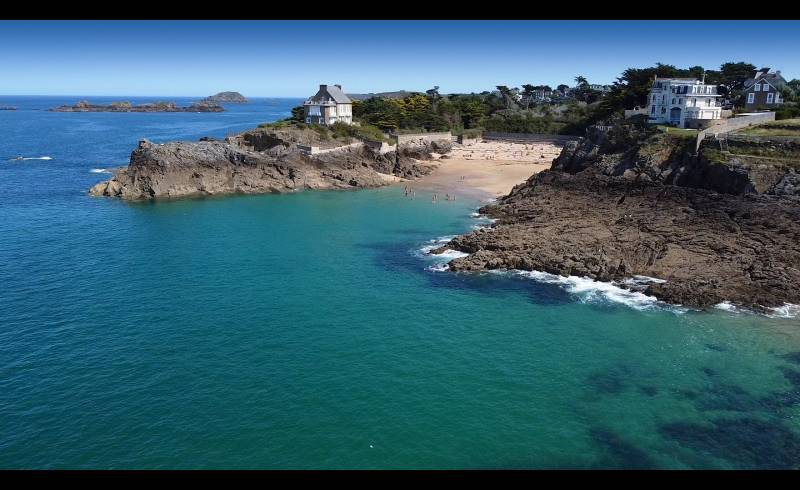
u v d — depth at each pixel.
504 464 30.48
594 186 81.75
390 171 117.25
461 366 39.81
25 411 34.03
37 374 37.91
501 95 198.50
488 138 158.50
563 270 56.97
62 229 73.31
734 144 75.19
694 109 92.56
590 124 146.12
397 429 32.97
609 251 59.69
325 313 48.38
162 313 47.78
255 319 47.00
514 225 71.81
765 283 51.75
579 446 31.84
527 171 118.00
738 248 58.28
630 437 32.59
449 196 97.81
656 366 39.94
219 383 37.28
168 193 95.94
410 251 66.12
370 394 36.25
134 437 31.98
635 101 130.12
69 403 34.88
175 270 58.44
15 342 42.19
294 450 31.20
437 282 55.75
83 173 120.44
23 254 62.44
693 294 50.06
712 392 36.84
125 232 72.69
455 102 178.50
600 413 34.69
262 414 34.06
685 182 75.50
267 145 112.88
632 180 79.38
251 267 59.88
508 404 35.44
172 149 100.38
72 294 51.44
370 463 30.36
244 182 101.94
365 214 84.75
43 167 128.62
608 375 38.81
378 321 46.91
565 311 48.97
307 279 56.47
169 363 39.62
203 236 71.50
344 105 132.12
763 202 65.50
